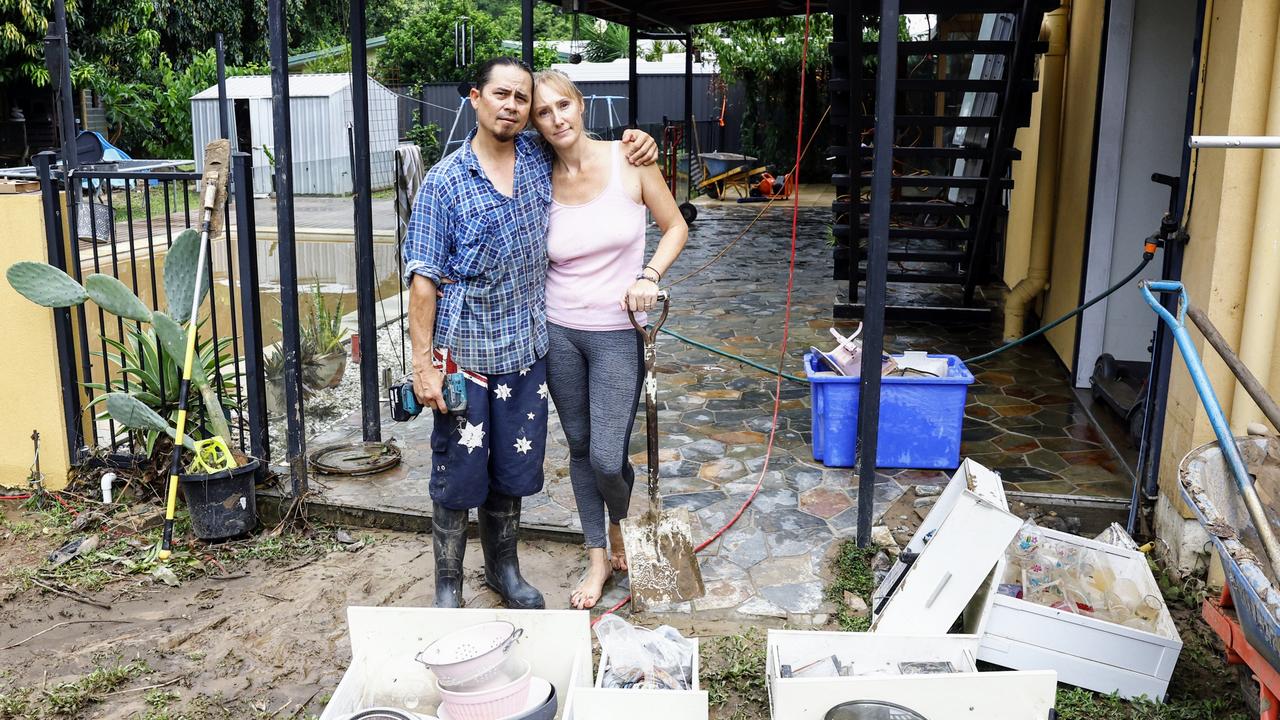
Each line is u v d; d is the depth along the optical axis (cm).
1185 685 277
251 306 388
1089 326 524
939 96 893
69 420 418
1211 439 322
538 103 279
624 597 326
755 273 902
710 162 1571
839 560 340
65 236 423
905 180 637
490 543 321
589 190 291
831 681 234
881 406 418
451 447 292
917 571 275
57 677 290
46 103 1705
